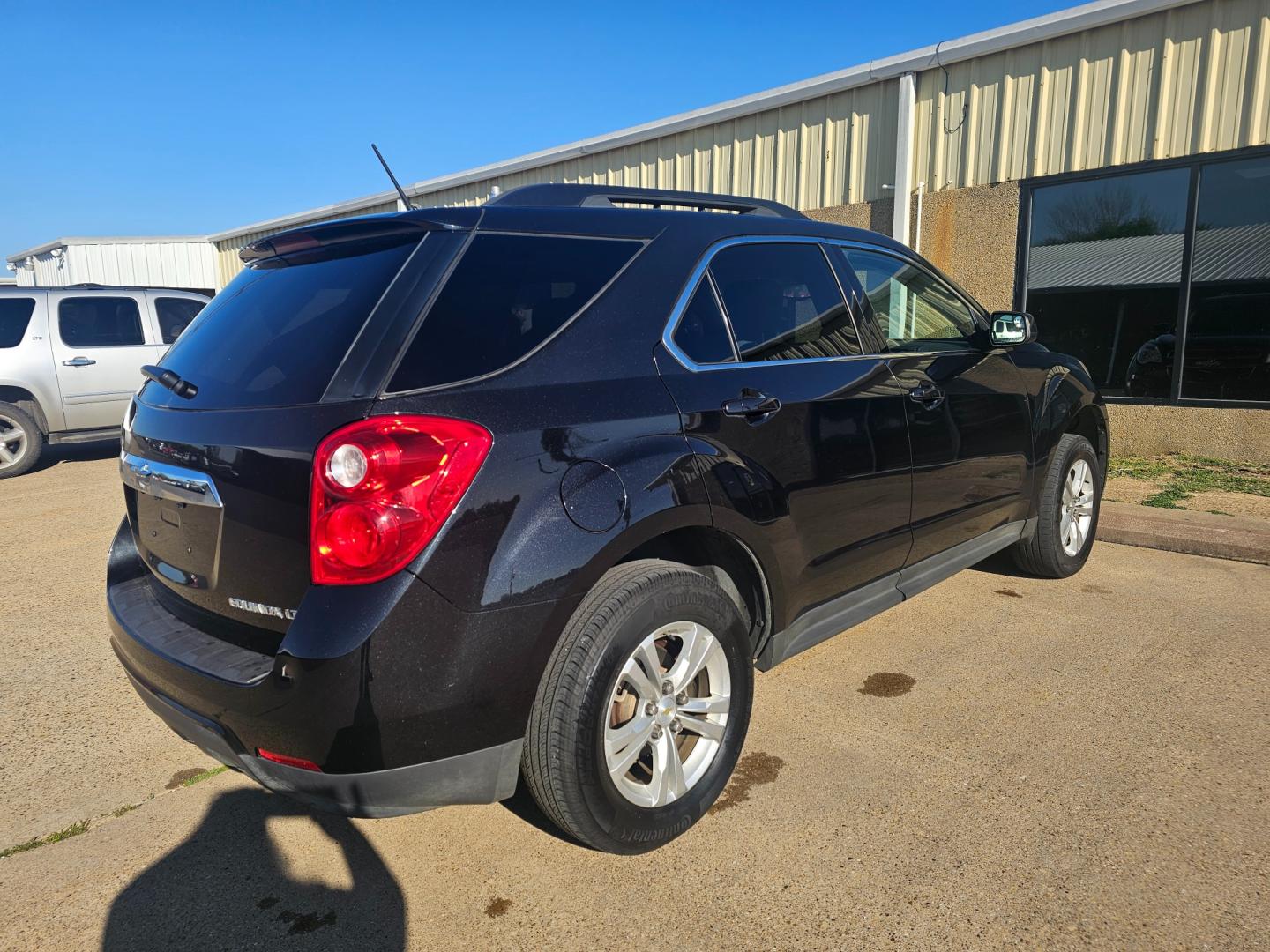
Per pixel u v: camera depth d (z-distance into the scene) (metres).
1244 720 3.05
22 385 8.56
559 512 2.08
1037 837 2.42
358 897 2.29
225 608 2.21
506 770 2.09
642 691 2.30
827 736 3.03
